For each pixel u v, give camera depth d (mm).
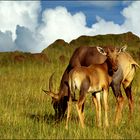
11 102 15094
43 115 13336
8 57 32031
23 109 14484
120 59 12648
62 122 11852
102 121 12805
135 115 13250
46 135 10328
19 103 15852
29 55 32531
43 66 28438
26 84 20438
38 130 10922
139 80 20016
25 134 10359
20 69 26828
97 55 13125
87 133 10359
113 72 11891
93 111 14094
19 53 33406
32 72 24062
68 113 11281
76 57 13508
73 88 11188
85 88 11141
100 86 11539
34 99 16766
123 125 11703
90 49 13359
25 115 13266
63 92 12016
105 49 12570
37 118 12852
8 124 11820
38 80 21766
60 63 30266
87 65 13250
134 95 17375
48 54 36531
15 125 11586
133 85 19422
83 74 11172
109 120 12523
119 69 12523
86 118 12805
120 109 12422
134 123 11938
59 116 12164
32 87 19016
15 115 12570
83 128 10703
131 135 10422
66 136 10250
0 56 32250
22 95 17281
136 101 16062
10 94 17562
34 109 14547
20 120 12133
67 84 12039
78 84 11164
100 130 10703
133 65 12922
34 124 11781
